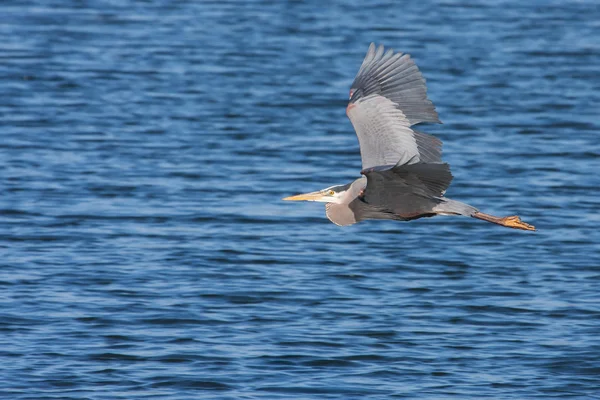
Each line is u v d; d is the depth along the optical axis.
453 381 12.17
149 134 23.61
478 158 22.08
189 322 13.81
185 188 20.00
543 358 12.90
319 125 24.73
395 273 15.93
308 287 15.21
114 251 16.55
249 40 32.59
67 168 21.03
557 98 26.94
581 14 37.28
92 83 27.73
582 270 16.09
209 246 16.89
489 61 30.44
